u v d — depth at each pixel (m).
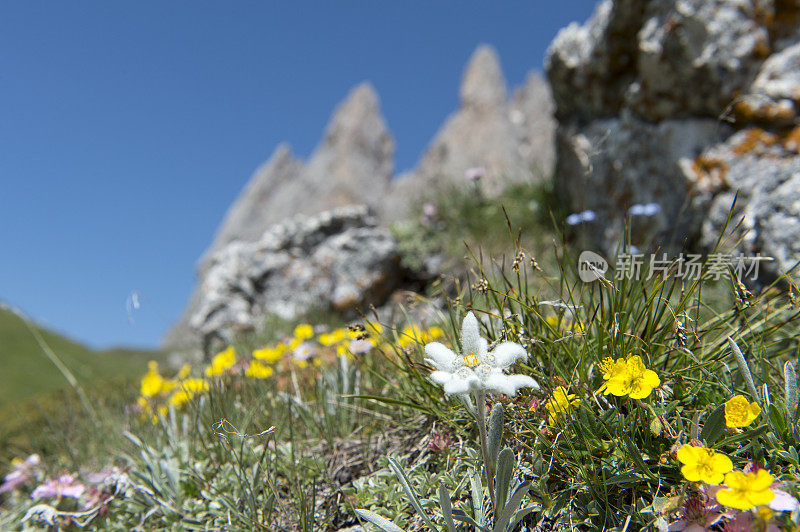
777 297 0.32
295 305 1.08
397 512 0.26
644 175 0.75
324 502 0.30
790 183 0.53
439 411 0.30
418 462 0.30
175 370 0.89
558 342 0.28
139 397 0.55
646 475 0.22
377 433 0.35
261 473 0.31
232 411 0.38
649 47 0.73
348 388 0.38
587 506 0.23
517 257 0.29
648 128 0.76
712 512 0.20
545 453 0.26
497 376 0.18
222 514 0.31
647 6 0.76
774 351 0.29
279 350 0.45
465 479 0.26
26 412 0.74
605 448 0.24
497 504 0.21
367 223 1.16
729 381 0.26
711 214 0.62
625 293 0.30
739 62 0.67
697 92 0.70
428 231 1.14
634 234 0.76
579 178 0.91
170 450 0.37
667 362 0.27
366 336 0.33
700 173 0.66
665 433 0.23
